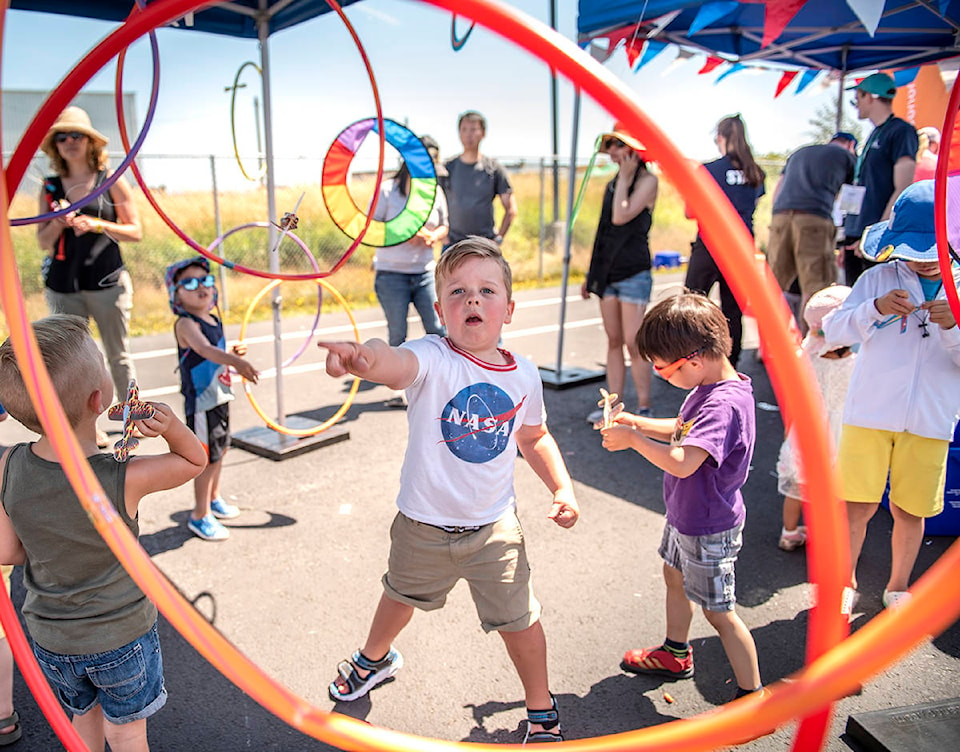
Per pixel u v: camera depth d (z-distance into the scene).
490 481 2.23
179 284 3.48
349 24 2.82
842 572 0.92
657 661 2.70
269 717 2.54
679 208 20.50
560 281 14.09
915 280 2.87
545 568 3.46
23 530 1.82
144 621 1.94
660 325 2.40
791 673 2.71
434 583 2.31
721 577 2.39
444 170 5.89
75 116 4.32
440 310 2.27
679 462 2.24
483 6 0.94
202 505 3.73
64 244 4.53
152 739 2.43
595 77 0.90
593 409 5.89
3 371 1.81
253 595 3.23
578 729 2.46
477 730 2.46
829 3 5.47
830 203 5.90
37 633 1.87
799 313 6.25
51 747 2.38
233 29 4.75
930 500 2.90
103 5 4.14
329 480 4.48
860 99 5.75
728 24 6.02
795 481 3.43
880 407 2.86
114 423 5.62
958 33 5.32
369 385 6.64
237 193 11.48
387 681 2.69
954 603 0.78
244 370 3.35
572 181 6.28
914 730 2.28
